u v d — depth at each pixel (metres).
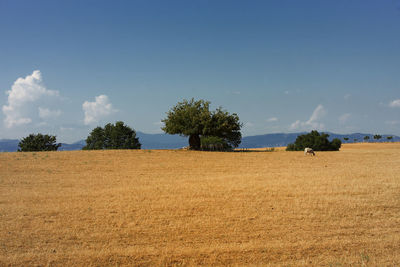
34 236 10.57
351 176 21.84
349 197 15.38
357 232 11.00
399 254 9.30
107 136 70.12
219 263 8.91
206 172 26.00
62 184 20.09
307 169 27.09
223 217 12.59
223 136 49.22
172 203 14.62
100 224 11.80
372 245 9.94
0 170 25.23
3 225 11.59
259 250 9.63
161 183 20.31
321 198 15.33
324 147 59.94
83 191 17.78
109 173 25.03
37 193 17.19
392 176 21.23
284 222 12.01
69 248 9.68
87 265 8.69
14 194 16.95
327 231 11.11
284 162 33.06
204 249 9.66
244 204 14.41
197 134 49.41
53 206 14.30
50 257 9.05
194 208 13.83
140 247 9.80
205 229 11.30
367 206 13.88
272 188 17.67
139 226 11.61
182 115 47.38
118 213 13.11
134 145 69.19
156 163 31.27
